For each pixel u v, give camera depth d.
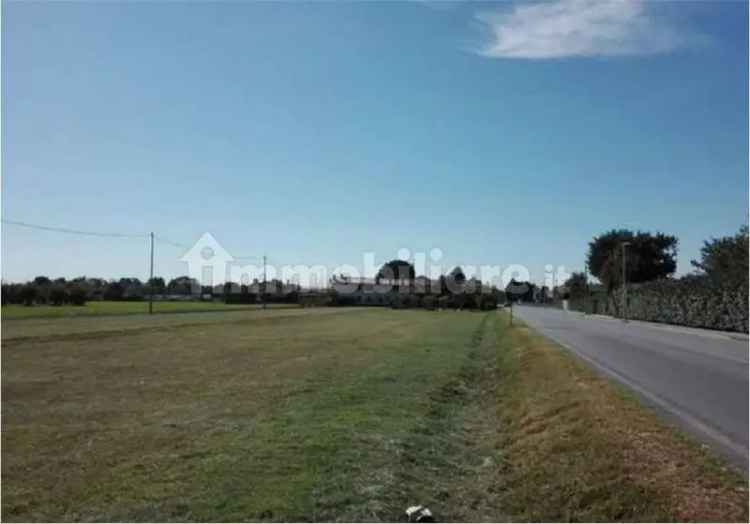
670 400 12.69
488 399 15.16
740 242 39.03
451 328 44.19
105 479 7.57
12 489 7.25
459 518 6.55
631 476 6.71
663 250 94.25
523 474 7.82
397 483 7.38
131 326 40.03
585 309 97.19
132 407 12.45
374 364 20.11
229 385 15.41
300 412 11.68
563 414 10.66
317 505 6.55
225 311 71.12
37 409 12.29
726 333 36.56
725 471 6.95
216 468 7.88
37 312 60.22
